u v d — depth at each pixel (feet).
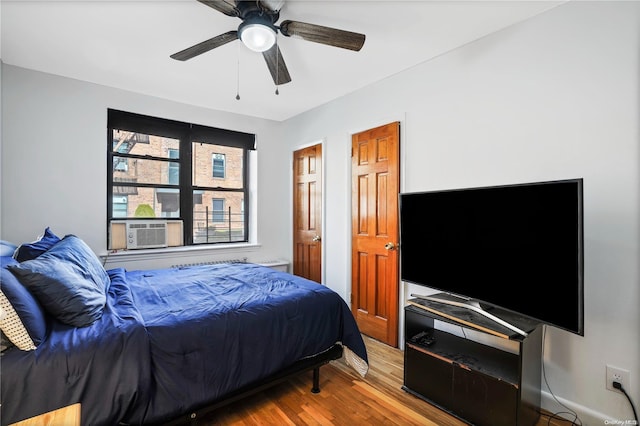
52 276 4.83
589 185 5.77
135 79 9.46
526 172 6.57
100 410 4.24
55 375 4.08
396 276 9.08
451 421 5.91
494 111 7.07
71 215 9.40
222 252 12.29
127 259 10.37
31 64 8.49
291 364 6.32
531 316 5.24
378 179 9.64
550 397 6.16
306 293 6.95
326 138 11.62
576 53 5.91
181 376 4.92
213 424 5.77
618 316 5.47
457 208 6.55
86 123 9.62
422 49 7.77
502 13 6.33
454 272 6.61
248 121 13.12
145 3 5.91
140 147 11.14
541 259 5.11
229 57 8.09
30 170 8.81
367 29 6.84
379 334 9.61
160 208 11.56
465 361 6.02
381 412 6.16
